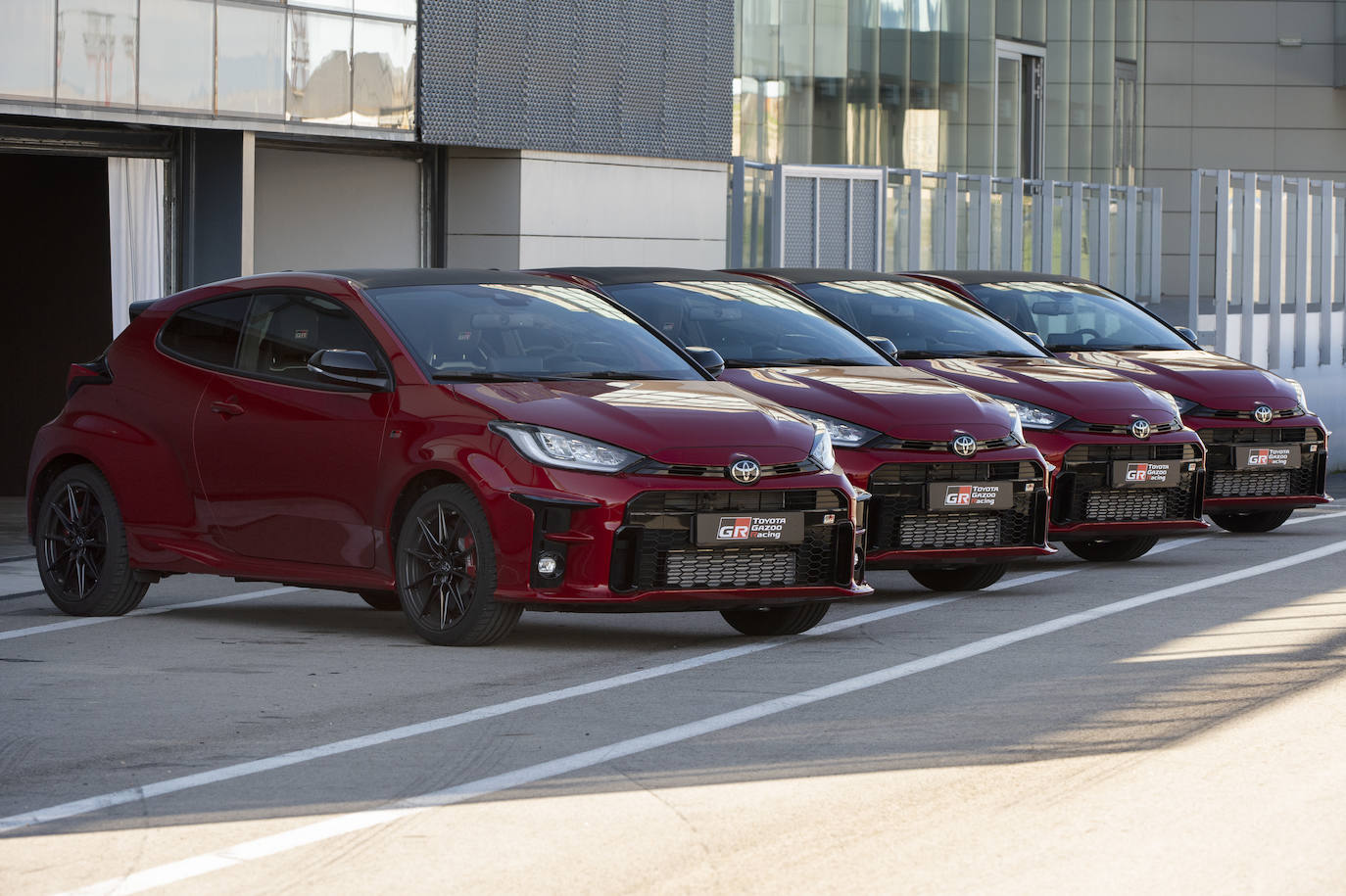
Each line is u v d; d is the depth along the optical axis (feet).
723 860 27.91
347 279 50.39
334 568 48.32
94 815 30.50
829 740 36.06
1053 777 33.17
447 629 46.42
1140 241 175.63
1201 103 291.17
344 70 94.73
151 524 51.70
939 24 155.53
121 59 83.66
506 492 44.80
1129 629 50.65
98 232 96.27
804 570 46.83
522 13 104.78
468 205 107.04
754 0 133.49
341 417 48.06
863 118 145.28
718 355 52.95
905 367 62.54
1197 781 32.81
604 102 111.14
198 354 51.75
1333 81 289.33
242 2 88.89
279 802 31.30
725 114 121.49
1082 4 184.14
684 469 45.19
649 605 44.68
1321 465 76.59
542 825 29.89
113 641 48.19
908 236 138.10
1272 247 156.56
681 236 119.03
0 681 42.37
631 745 35.58
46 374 99.66
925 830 29.58
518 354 49.21
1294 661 45.19
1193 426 74.43
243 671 43.60
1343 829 29.71
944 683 42.22
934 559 55.57
